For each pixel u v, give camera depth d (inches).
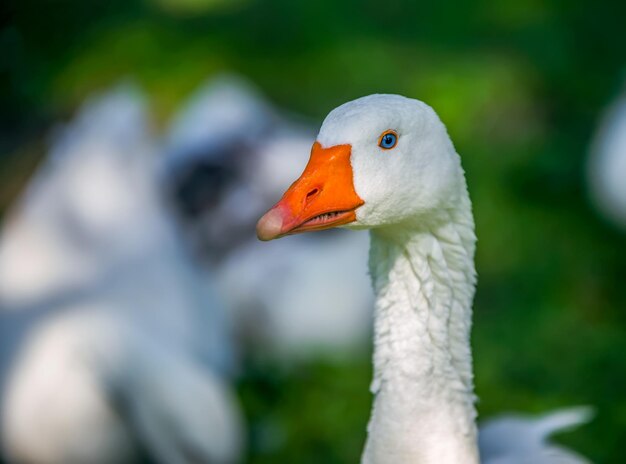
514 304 436.5
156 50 647.1
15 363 330.3
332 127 192.4
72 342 325.4
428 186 195.3
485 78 597.0
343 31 674.8
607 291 441.4
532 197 509.0
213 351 361.4
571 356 400.8
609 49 631.2
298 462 362.0
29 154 546.9
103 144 368.8
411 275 206.4
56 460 329.4
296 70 632.4
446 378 206.8
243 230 413.7
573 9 669.9
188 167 422.0
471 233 207.2
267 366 407.2
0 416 329.7
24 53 636.7
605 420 363.3
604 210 478.6
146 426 327.3
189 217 413.4
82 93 610.9
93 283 344.8
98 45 655.1
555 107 582.2
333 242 416.5
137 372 324.8
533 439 240.5
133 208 362.9
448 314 206.7
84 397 323.3
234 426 344.8
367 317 416.5
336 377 397.4
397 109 191.6
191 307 354.9
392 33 672.4
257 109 457.7
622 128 471.8
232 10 695.1
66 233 355.6
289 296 407.2
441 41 659.4
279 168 423.5
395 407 206.7
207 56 640.4
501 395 382.3
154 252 355.6
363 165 190.2
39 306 339.9
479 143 547.8
